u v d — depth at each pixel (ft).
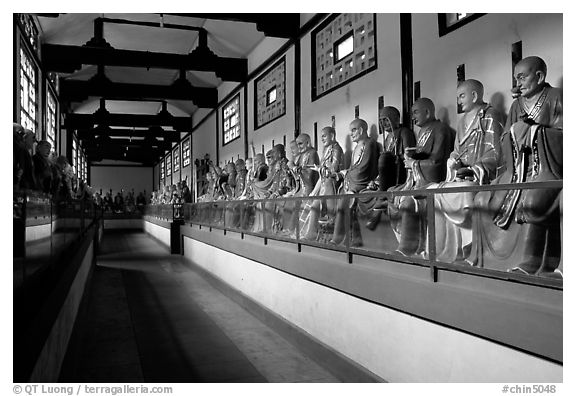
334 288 18.98
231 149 59.06
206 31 53.47
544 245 11.78
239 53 53.11
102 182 147.54
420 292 13.79
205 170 72.13
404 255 15.38
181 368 19.69
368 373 16.31
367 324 16.70
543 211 11.69
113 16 50.55
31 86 42.86
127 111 95.91
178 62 50.34
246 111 52.26
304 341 21.30
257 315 28.09
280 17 37.60
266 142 45.80
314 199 21.47
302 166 30.60
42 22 45.34
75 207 26.37
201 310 30.35
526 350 10.55
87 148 119.03
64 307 17.08
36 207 12.12
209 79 65.87
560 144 13.73
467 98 17.95
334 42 32.40
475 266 12.50
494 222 12.82
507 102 18.29
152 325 26.76
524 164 14.29
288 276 23.79
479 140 17.33
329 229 21.09
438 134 19.70
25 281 10.54
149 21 52.31
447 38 21.50
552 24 16.53
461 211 13.85
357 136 25.18
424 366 13.75
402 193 15.03
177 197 81.51
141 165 151.23
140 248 72.90
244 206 32.91
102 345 23.04
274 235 26.35
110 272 47.47
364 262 17.65
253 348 22.21
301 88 37.37
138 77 71.77
